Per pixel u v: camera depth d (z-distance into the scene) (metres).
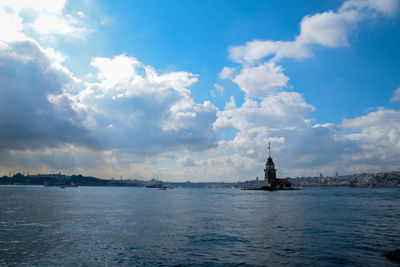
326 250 22.09
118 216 46.03
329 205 70.00
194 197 130.25
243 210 56.94
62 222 38.53
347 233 29.31
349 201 88.31
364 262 18.78
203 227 34.16
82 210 56.62
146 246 24.06
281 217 43.94
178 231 31.38
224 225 35.75
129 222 38.69
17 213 49.84
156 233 30.16
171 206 69.62
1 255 21.28
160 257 20.67
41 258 20.47
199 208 62.50
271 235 28.50
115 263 19.28
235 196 138.25
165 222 38.81
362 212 51.19
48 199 98.75
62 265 18.88
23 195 134.88
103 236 28.44
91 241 26.09
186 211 55.31
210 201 93.06
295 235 28.41
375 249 22.31
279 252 21.64
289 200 96.19
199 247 23.58
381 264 18.31
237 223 37.53
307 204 74.31
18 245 24.44
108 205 71.69
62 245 24.47
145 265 18.81
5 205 68.88
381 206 66.06
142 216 46.16
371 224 35.75
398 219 40.84
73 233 30.14
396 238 26.55
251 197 124.62
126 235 28.95
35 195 135.38
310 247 23.11
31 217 44.09
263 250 22.33
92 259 20.22
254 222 38.34
